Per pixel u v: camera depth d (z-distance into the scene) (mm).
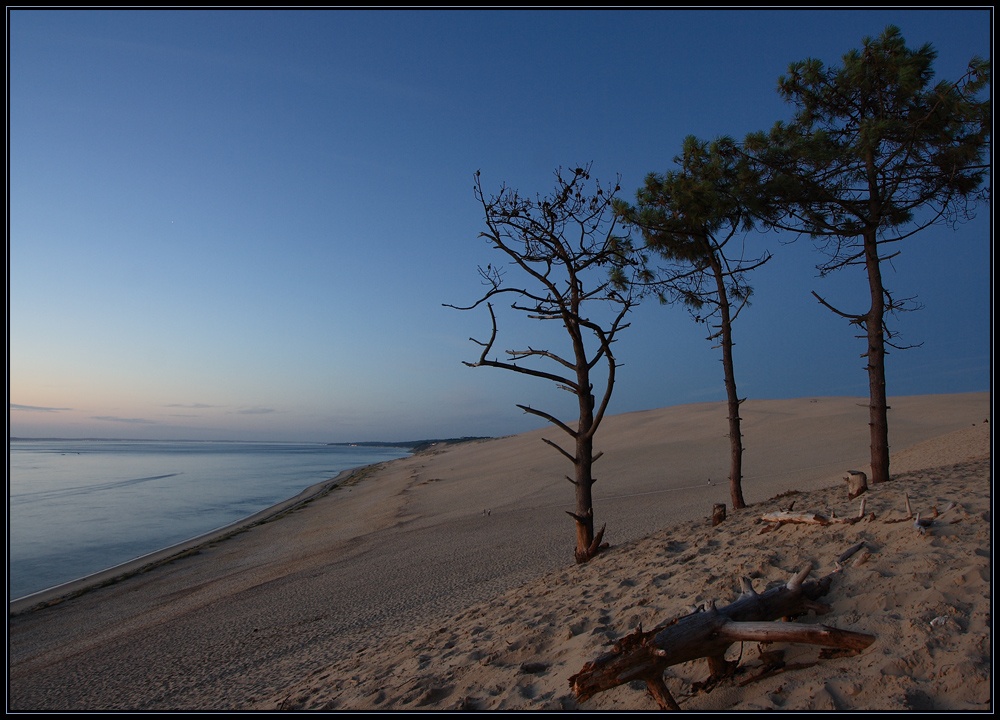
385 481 59594
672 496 25891
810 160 10930
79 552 28766
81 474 82062
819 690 3824
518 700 5039
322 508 40531
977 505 6512
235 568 21797
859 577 5301
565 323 12023
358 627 11086
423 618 10664
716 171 12359
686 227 13125
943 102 9672
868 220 11070
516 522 23484
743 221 12836
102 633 14492
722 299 13438
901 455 23406
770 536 7949
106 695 9617
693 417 68500
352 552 21594
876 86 10820
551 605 8055
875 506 7992
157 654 11703
